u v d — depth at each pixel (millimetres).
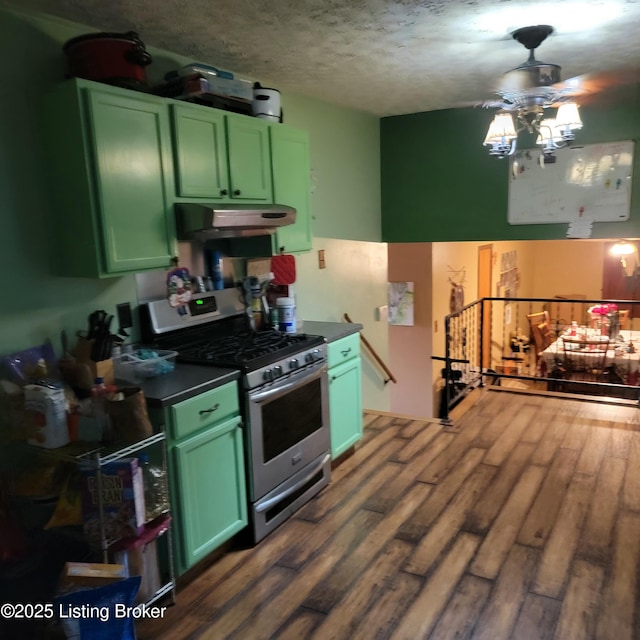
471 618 2146
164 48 2736
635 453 3568
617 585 2309
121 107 2246
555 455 3564
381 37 2605
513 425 4090
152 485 2156
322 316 4086
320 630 2111
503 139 2961
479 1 2197
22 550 2107
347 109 4242
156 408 2162
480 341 5137
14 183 2189
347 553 2588
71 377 2264
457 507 2959
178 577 2357
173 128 2482
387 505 3002
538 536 2674
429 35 2588
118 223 2273
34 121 2238
